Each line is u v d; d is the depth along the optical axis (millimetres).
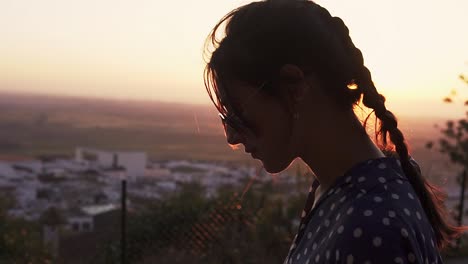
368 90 920
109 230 7902
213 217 6793
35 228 8633
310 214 945
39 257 7297
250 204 6629
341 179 892
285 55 872
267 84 886
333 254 802
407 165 941
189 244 6852
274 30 880
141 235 7047
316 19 896
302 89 878
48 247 7734
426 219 856
